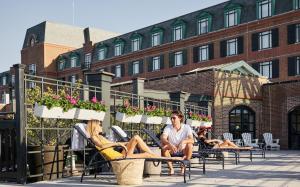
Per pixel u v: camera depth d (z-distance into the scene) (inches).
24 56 2463.1
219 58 1397.6
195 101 826.8
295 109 959.6
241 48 1328.7
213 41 1424.7
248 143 815.1
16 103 291.3
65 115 319.9
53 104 303.6
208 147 475.8
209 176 330.6
